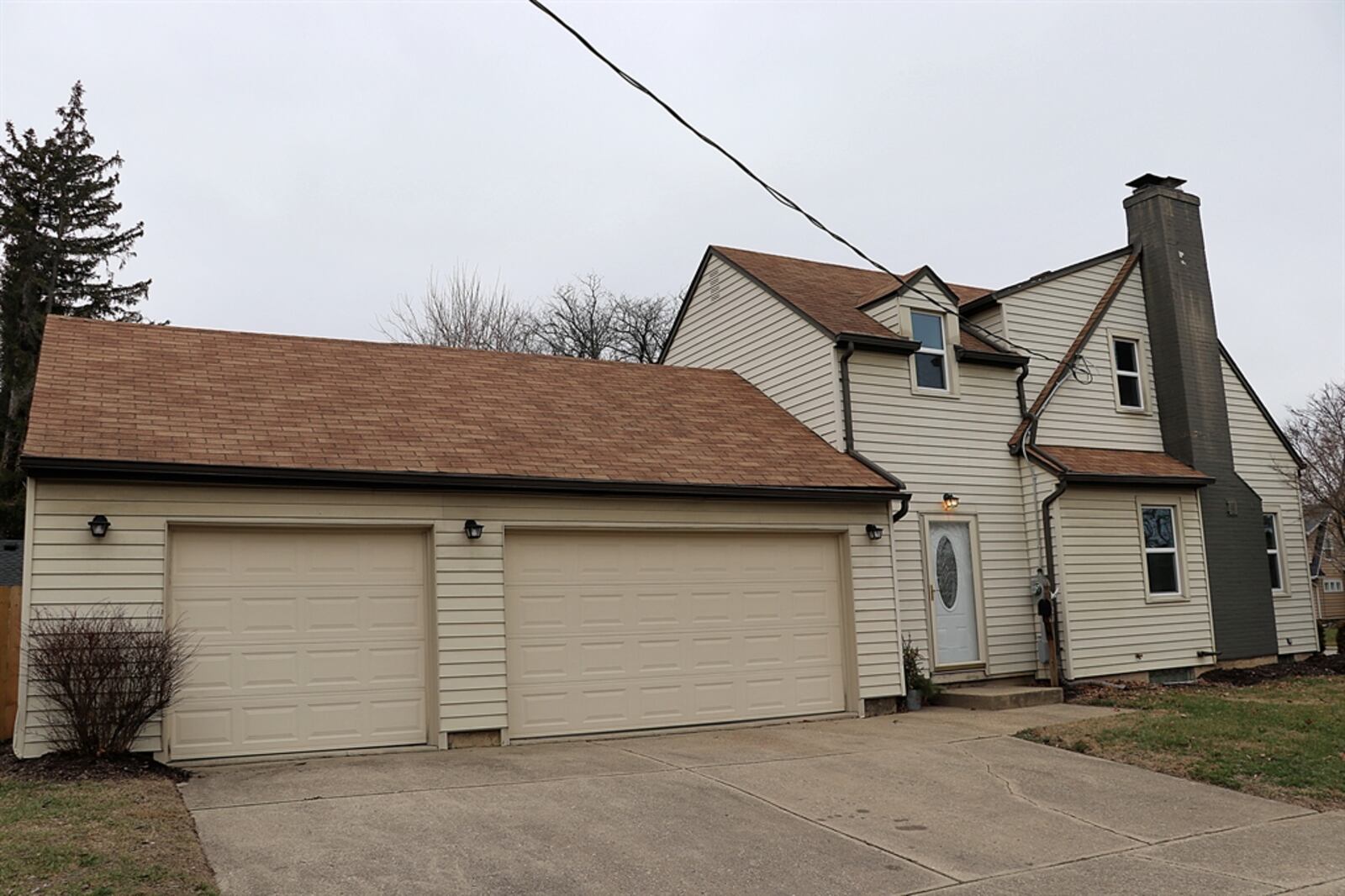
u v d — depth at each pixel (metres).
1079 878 7.19
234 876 6.48
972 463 16.03
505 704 11.18
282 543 10.52
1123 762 10.55
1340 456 28.72
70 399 10.57
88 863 6.28
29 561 9.28
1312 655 19.23
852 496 13.56
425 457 11.25
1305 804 9.27
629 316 43.34
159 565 9.74
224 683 10.09
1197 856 7.75
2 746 9.91
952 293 16.30
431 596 11.04
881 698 13.68
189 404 11.16
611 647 12.09
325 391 12.44
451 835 7.52
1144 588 16.66
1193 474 17.23
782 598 13.33
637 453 12.90
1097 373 17.62
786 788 9.34
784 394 16.06
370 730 10.66
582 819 8.09
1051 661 15.43
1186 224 18.72
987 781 9.78
